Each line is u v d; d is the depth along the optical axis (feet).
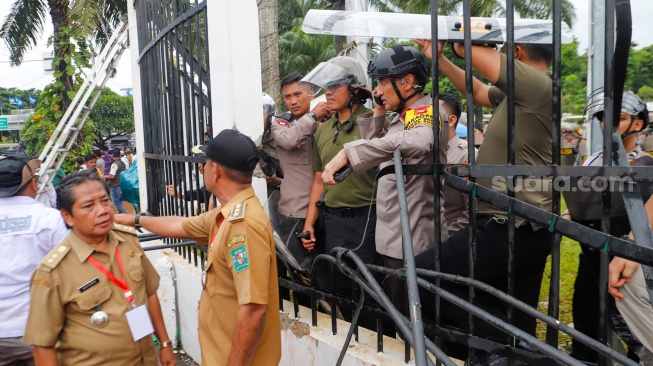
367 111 10.53
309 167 11.23
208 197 12.62
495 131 7.64
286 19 81.61
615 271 6.68
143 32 17.19
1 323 9.26
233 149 7.13
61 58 35.65
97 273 7.53
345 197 10.20
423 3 38.42
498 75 7.27
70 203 7.34
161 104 15.30
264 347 7.30
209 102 11.47
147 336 7.98
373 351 8.52
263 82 27.30
